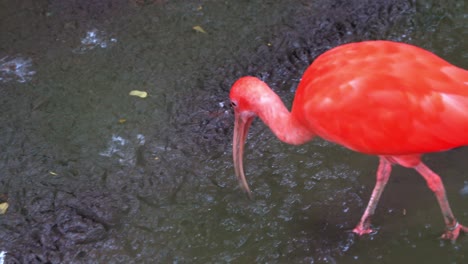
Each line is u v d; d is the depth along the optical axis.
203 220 4.39
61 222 4.40
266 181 4.64
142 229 4.34
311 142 4.91
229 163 4.81
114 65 5.80
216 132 5.08
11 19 6.38
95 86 5.59
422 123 3.52
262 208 4.45
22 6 6.54
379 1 6.30
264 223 4.34
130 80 5.63
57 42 6.09
